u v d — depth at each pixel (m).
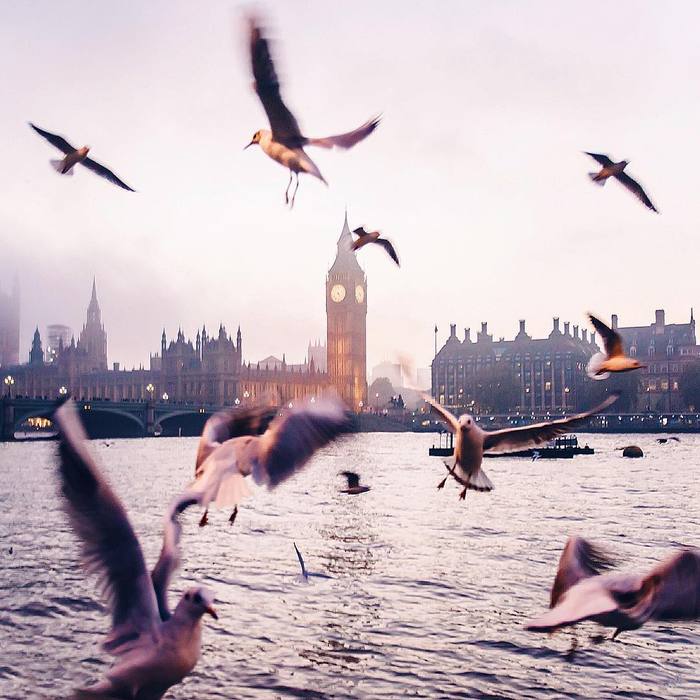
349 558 37.88
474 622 26.92
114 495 3.88
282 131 4.79
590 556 3.68
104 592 3.96
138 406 155.12
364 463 108.31
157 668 3.96
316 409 3.74
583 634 25.16
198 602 4.15
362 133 4.88
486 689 21.17
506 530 46.66
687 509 55.44
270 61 4.60
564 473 88.50
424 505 59.69
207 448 3.75
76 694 3.99
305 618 27.44
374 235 9.64
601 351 8.22
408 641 25.09
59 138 7.25
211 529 46.59
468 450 6.79
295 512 55.59
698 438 178.38
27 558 36.91
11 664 22.53
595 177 8.97
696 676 21.72
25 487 69.12
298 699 20.53
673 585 3.09
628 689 20.98
